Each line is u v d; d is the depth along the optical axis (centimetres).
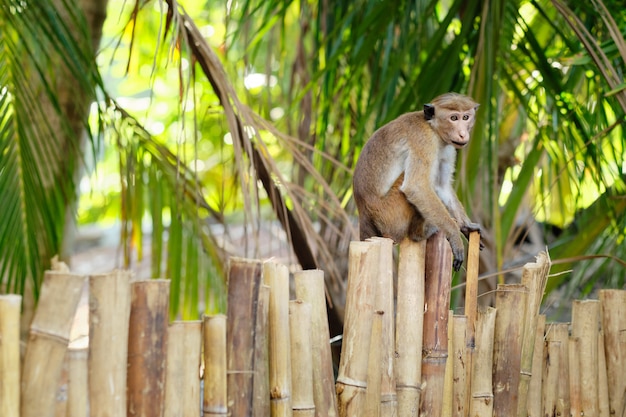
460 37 893
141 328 455
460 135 777
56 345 423
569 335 647
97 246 1766
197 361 479
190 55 718
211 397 477
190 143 1489
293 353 514
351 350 528
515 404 589
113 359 439
